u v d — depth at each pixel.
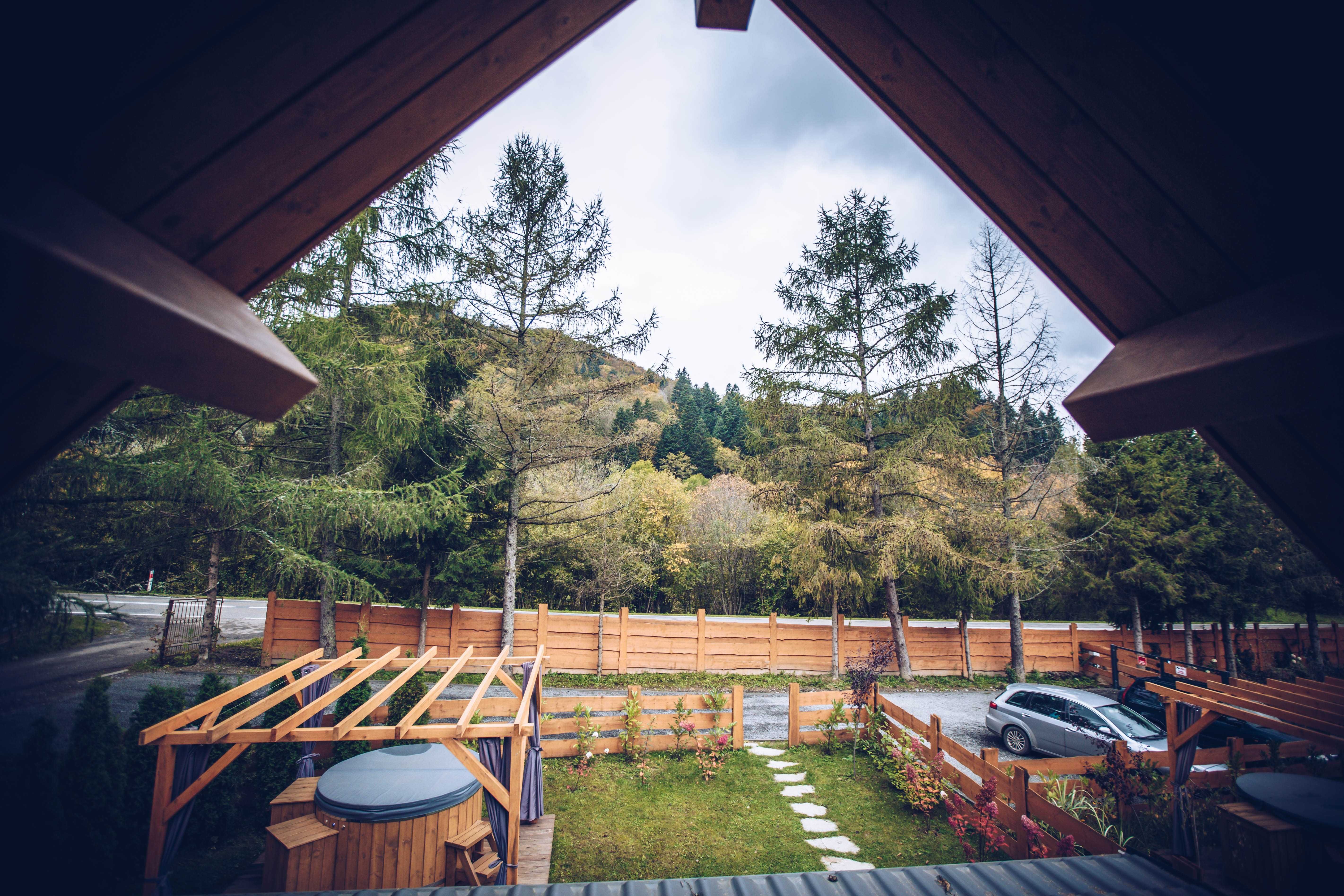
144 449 10.54
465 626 15.30
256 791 7.24
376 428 12.70
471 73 1.71
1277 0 1.39
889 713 10.46
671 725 10.20
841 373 15.88
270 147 1.53
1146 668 12.56
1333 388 1.14
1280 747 8.20
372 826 5.50
